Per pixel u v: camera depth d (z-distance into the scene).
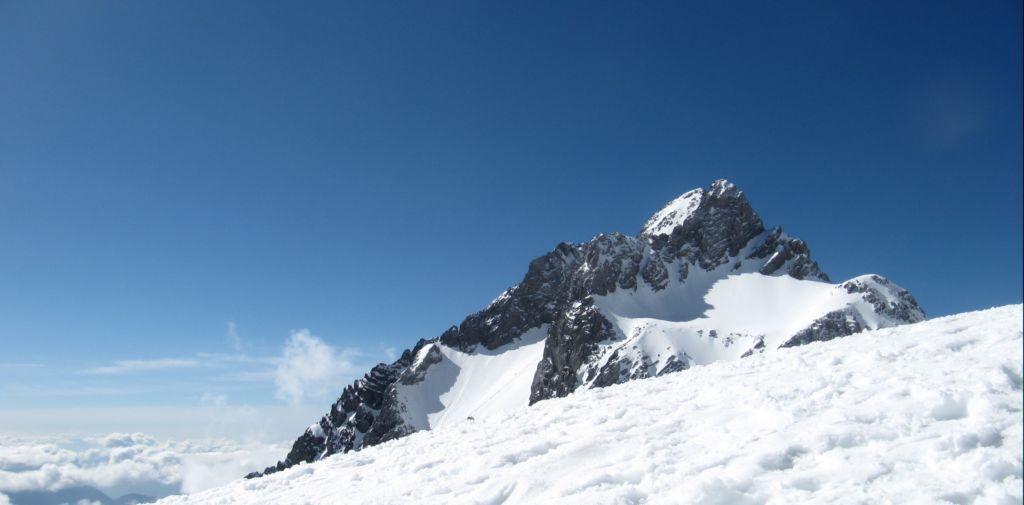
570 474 11.41
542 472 11.80
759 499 8.55
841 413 10.71
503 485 11.62
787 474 9.02
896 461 8.55
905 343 15.06
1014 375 10.54
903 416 9.90
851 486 8.17
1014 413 9.09
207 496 19.08
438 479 13.74
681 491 9.14
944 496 7.39
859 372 13.24
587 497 9.83
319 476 18.08
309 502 14.78
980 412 9.30
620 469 10.88
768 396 13.14
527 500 10.80
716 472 9.69
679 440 11.92
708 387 16.06
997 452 8.03
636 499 9.49
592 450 12.38
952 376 11.08
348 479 16.48
